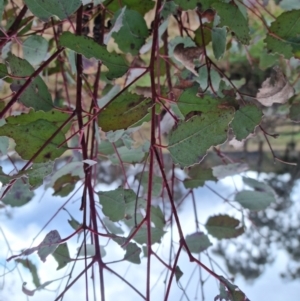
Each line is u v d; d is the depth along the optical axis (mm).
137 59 494
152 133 306
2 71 327
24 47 452
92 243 406
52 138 291
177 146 290
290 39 369
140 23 400
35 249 306
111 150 477
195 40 471
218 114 276
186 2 348
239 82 594
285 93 411
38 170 297
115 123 296
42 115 322
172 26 621
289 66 534
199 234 467
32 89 328
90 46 311
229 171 489
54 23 477
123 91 302
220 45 407
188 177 488
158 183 459
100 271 304
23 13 415
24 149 294
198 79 443
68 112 333
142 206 418
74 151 488
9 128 289
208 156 660
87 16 497
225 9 350
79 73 354
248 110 359
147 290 292
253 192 498
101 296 299
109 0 450
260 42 657
